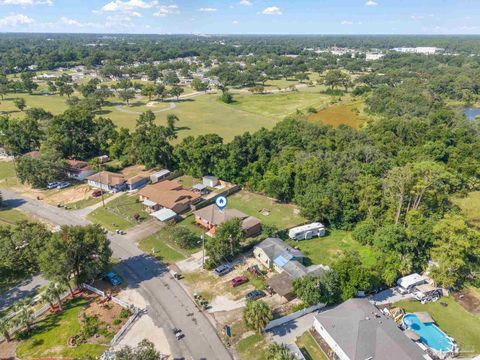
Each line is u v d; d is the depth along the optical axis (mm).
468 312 57969
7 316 55344
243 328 53719
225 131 165125
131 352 43312
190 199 92688
